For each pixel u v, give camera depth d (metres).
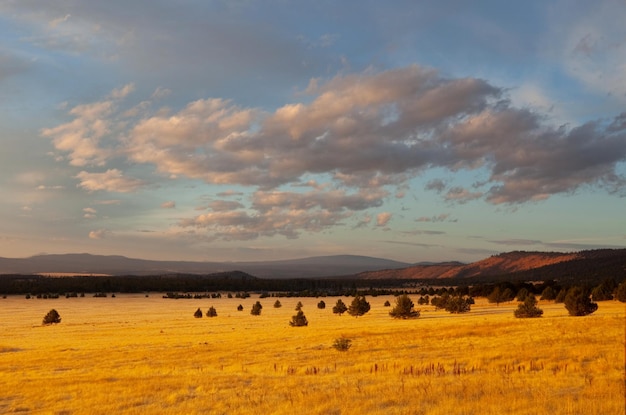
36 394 23.97
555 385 20.47
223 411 18.80
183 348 44.81
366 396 19.73
